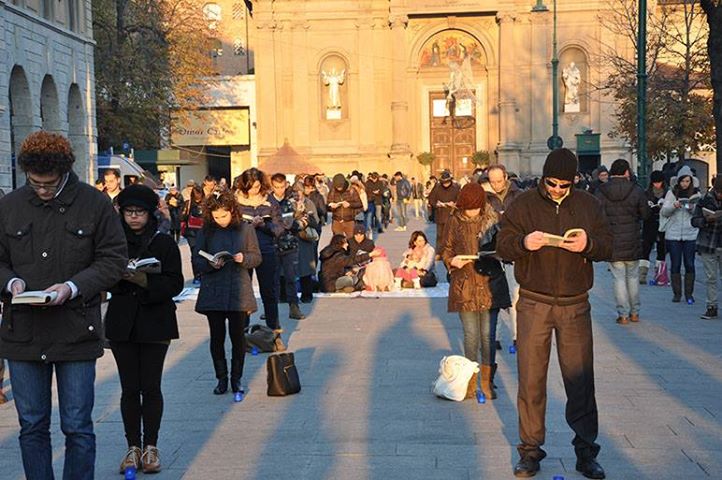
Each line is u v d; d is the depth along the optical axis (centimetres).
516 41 5566
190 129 6047
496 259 940
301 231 1652
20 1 3491
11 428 877
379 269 1811
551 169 680
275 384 973
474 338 958
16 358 587
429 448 780
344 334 1351
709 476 699
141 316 735
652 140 3759
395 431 834
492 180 1196
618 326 1394
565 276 701
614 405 914
